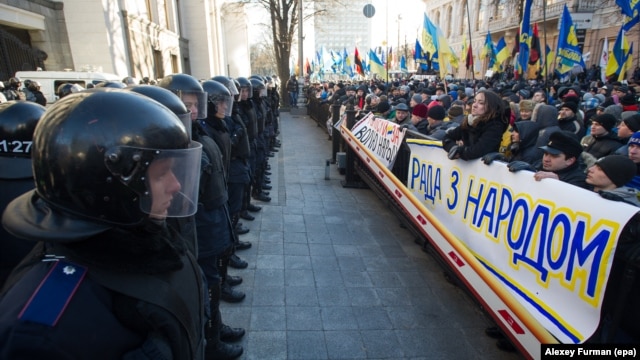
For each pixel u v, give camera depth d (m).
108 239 0.86
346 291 3.34
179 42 26.50
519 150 3.86
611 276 1.81
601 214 1.85
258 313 2.99
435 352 2.62
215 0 33.50
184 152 0.98
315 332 2.79
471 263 2.61
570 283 1.96
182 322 0.94
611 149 3.84
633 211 1.70
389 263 3.87
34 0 12.87
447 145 3.35
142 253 0.90
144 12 19.28
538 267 2.20
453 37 41.06
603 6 23.09
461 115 5.60
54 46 13.96
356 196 6.09
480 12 36.09
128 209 0.85
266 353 2.56
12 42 11.96
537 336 1.93
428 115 5.26
